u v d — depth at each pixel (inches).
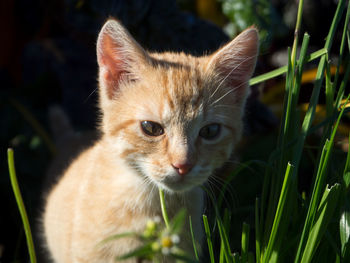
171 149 22.5
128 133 23.0
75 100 31.6
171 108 22.6
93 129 30.9
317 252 22.1
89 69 31.8
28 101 31.9
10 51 36.2
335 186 21.2
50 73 32.4
